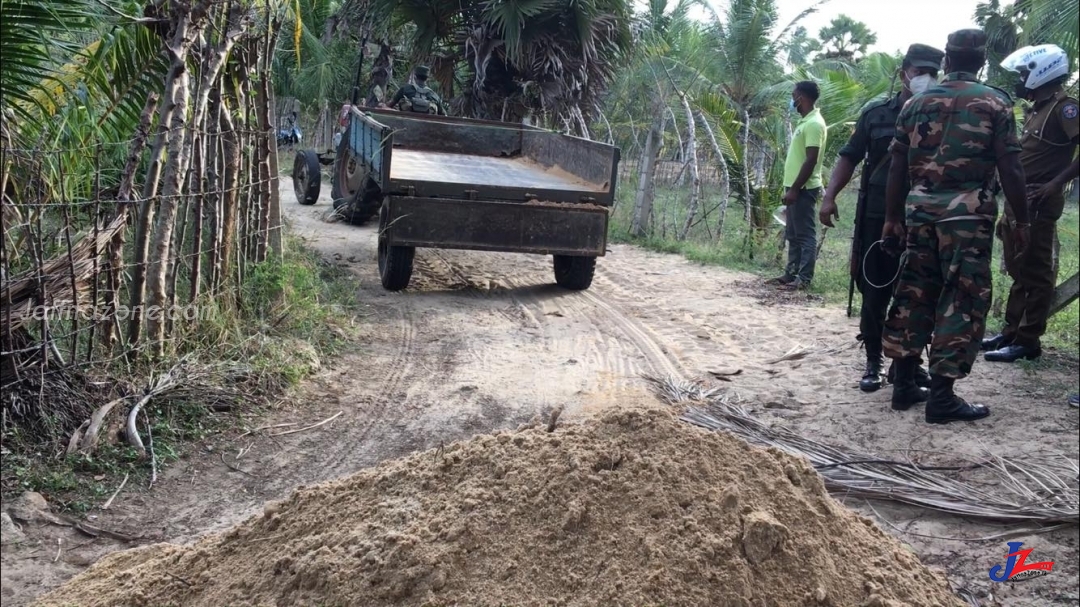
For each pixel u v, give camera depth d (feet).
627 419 9.52
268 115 20.22
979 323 15.28
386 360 19.42
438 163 30.71
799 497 8.96
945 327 15.31
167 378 15.20
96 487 12.53
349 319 21.98
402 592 8.09
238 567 9.10
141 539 11.47
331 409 16.34
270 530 9.46
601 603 7.87
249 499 12.78
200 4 15.39
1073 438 14.89
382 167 23.89
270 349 17.71
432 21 42.22
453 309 24.27
